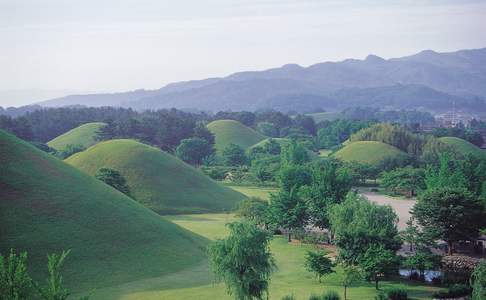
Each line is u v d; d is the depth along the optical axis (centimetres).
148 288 5141
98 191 7081
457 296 4797
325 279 5569
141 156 11600
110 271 5456
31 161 6906
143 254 6003
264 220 8225
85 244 5778
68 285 5028
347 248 5562
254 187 13688
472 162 11425
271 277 5612
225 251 4347
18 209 5888
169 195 10538
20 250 5291
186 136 19300
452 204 6800
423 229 7062
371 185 13900
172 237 6706
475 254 6806
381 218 6109
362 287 5228
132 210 6988
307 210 7875
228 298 4753
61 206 6259
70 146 16875
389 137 18000
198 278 5553
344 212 6372
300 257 6694
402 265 5747
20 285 2545
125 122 19638
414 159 15325
